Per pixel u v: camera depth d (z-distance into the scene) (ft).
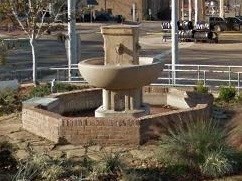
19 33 112.57
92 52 118.32
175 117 37.22
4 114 46.42
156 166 31.04
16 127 41.22
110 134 35.73
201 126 32.89
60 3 65.41
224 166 29.84
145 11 270.26
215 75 79.00
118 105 41.37
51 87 52.65
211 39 138.62
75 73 65.46
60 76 71.72
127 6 268.00
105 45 41.91
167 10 283.38
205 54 113.70
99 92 48.19
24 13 62.59
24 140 37.47
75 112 46.96
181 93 47.34
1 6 61.11
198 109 38.73
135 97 41.34
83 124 36.09
